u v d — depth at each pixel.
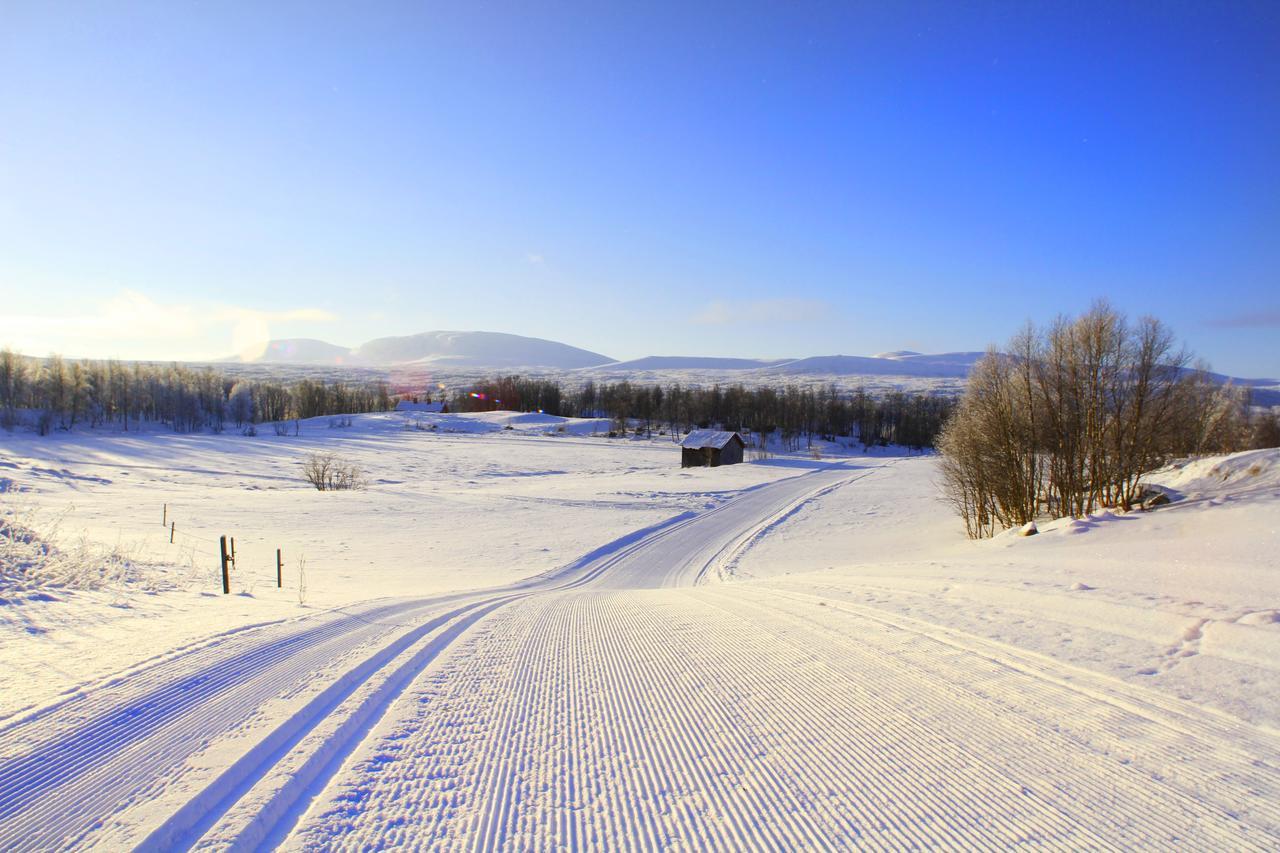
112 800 3.75
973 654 6.36
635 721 5.19
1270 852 3.09
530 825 3.62
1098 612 7.38
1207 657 5.61
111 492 39.59
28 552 12.83
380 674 6.45
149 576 13.91
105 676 5.96
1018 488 27.23
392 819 3.68
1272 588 7.67
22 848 3.26
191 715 5.08
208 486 48.56
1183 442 27.66
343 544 27.16
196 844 3.33
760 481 58.53
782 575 19.30
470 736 4.91
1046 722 4.68
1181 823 3.38
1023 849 3.26
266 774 4.15
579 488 52.31
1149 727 4.46
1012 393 27.80
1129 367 24.94
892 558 22.78
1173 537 14.05
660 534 32.72
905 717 4.97
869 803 3.77
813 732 4.80
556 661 7.17
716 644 7.73
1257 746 4.09
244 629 8.20
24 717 4.93
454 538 29.89
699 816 3.70
